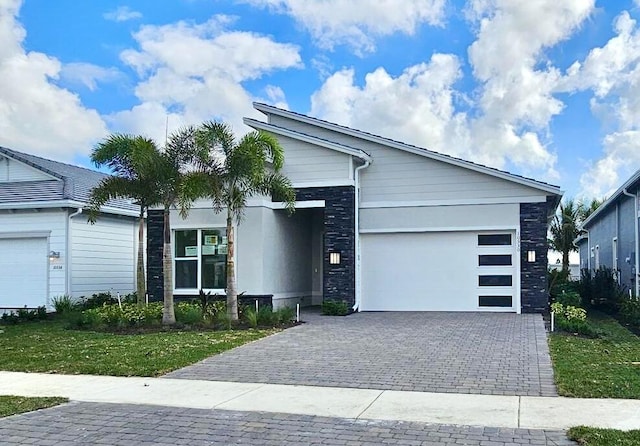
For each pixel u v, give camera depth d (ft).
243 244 60.18
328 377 30.04
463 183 61.05
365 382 28.86
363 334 44.11
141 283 55.52
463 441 19.86
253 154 49.60
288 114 68.69
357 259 62.80
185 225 62.39
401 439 20.21
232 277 50.88
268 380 29.68
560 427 21.24
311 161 62.23
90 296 69.10
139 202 53.62
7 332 49.34
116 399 26.48
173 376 31.04
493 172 59.62
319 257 73.56
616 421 21.77
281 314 51.08
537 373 30.12
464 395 26.09
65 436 21.11
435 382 28.60
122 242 75.87
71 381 30.30
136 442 20.34
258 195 59.82
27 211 67.67
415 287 62.18
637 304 53.57
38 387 29.07
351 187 61.21
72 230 67.15
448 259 61.41
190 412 24.13
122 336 44.98
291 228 67.41
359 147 64.44
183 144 50.72
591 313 65.10
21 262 67.97
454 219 61.05
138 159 49.62
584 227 103.50
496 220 59.93
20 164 71.72
